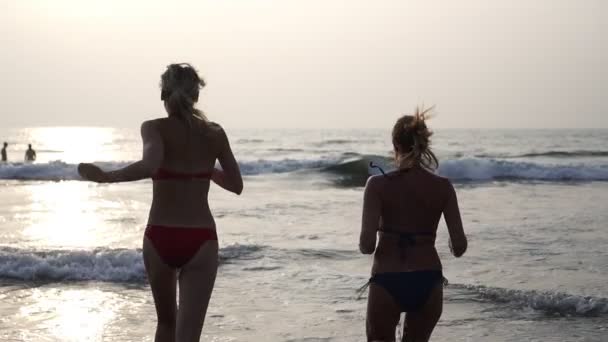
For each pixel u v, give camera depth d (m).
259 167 71.81
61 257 21.06
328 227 31.27
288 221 33.44
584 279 19.55
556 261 22.44
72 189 53.72
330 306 16.98
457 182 60.09
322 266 21.94
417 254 8.33
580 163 88.69
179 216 8.11
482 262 22.30
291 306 17.02
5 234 28.58
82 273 20.22
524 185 56.62
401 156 8.56
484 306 16.86
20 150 153.75
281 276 20.48
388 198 8.41
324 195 48.38
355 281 19.73
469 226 31.19
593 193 49.03
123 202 43.28
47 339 14.18
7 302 17.31
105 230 29.95
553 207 39.53
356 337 14.45
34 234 28.59
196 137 8.22
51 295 18.08
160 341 8.54
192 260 8.10
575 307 16.53
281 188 54.62
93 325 15.28
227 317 16.03
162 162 8.12
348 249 24.94
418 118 8.56
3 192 51.00
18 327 15.07
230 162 8.48
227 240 27.16
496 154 112.00
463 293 17.97
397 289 8.23
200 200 8.24
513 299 17.33
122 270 20.28
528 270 20.94
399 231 8.37
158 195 8.19
